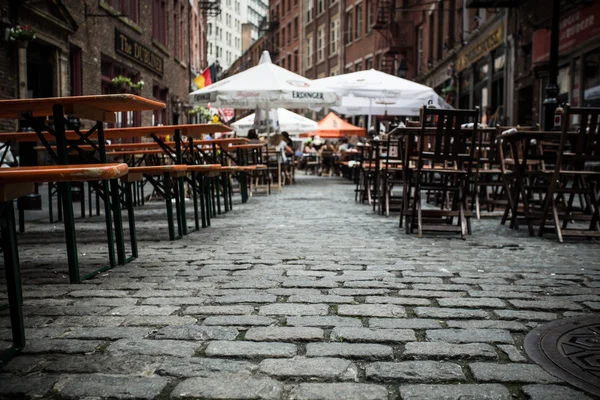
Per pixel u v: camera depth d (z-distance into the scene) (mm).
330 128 23531
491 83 21141
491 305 3145
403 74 27734
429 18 29359
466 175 6094
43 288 3531
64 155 3545
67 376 2148
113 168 2400
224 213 8477
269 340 2551
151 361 2297
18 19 11453
